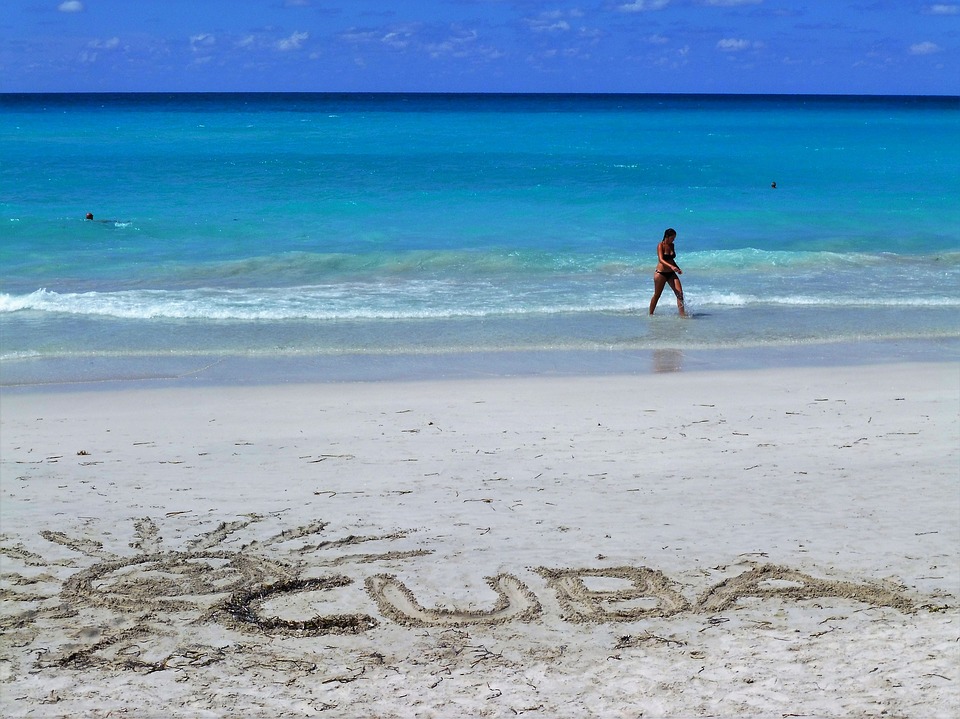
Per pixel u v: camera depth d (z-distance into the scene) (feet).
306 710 13.93
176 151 158.20
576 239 80.33
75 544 21.31
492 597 18.56
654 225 87.71
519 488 25.72
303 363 43.57
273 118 322.14
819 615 17.47
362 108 460.14
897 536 21.74
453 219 89.45
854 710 13.16
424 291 60.49
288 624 17.44
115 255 70.64
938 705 13.20
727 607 17.97
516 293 60.08
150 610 17.92
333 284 62.39
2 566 19.97
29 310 53.36
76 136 200.23
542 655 15.96
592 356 45.27
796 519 23.00
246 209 92.53
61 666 15.55
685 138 216.54
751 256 71.15
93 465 28.07
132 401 36.73
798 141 206.28
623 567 19.95
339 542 21.56
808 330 50.85
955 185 116.67
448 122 299.58
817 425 32.45
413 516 23.35
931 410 34.50
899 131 251.19
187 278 63.82
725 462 28.14
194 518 23.13
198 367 42.70
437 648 16.31
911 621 16.99
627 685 14.55
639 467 27.71
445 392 38.14
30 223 80.94
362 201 98.89
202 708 14.02
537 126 274.77
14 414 34.65
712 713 13.34
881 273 67.82
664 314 54.70
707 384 39.45
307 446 30.27
